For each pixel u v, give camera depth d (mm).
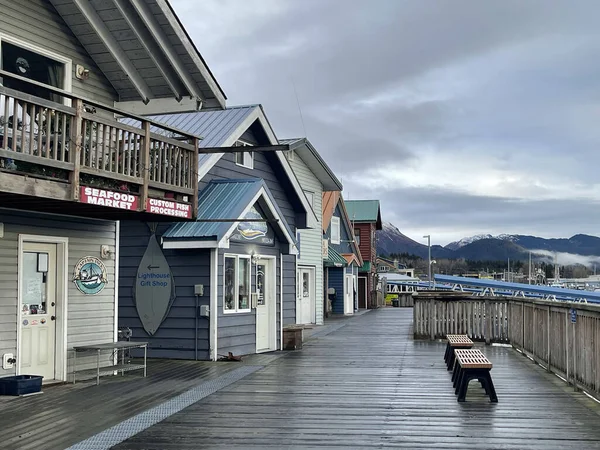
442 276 32875
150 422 7234
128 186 9328
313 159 23656
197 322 12836
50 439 6488
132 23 9852
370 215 40750
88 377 10195
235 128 14086
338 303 31094
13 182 7277
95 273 10539
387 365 12094
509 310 15586
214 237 12398
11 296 9000
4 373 8883
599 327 7906
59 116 8609
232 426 7047
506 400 8477
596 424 7074
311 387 9570
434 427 6977
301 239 23406
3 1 8898
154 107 10898
